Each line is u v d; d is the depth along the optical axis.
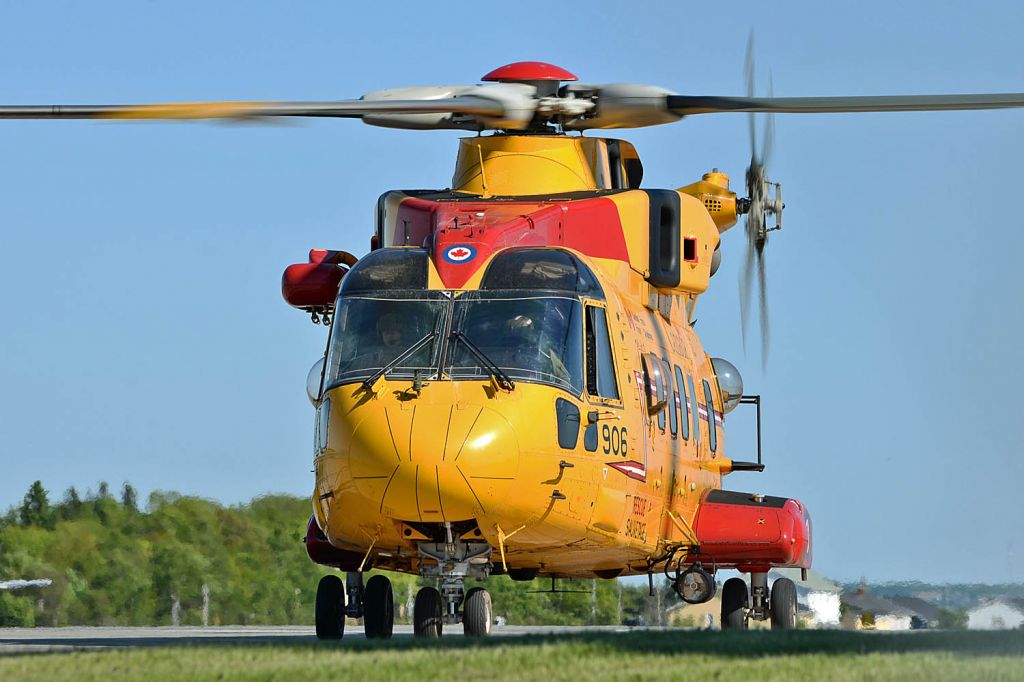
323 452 49.44
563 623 101.06
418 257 52.34
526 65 60.75
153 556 102.38
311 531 57.22
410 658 34.91
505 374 48.53
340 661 34.41
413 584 110.75
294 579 107.56
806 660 34.25
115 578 100.06
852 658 34.81
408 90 59.97
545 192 60.69
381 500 47.34
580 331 51.06
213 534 105.62
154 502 105.44
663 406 56.31
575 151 61.91
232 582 104.56
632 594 99.81
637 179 66.88
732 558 60.88
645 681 30.59
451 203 56.81
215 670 32.84
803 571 64.12
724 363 69.38
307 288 60.44
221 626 100.88
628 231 58.62
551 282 51.25
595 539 51.94
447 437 46.88
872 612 75.38
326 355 50.94
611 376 52.56
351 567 56.78
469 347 49.16
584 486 50.06
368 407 47.88
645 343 57.50
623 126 61.31
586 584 100.31
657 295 61.00
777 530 60.75
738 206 69.94
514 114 58.56
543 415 48.41
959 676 31.14
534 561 54.28
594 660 34.34
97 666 34.22
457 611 49.12
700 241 62.75
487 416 47.41
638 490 54.34
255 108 49.00
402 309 50.47
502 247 53.53
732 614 64.25
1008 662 33.78
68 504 102.19
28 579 96.75
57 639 60.84
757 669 32.31
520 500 47.84
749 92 62.84
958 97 52.44
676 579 60.62
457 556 49.25
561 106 59.75
